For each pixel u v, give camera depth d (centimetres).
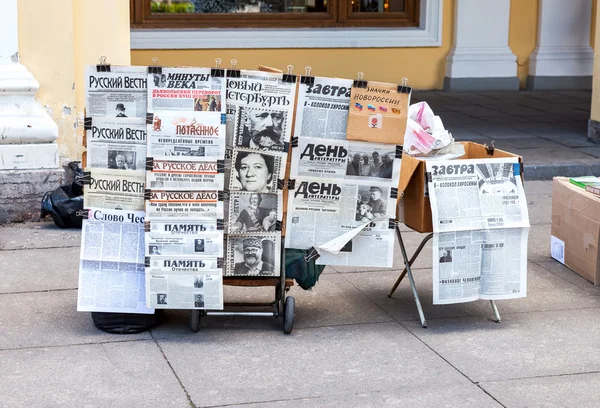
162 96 474
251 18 1391
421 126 536
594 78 1017
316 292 570
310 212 491
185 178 476
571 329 511
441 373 448
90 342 480
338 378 440
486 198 506
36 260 614
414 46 1430
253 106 479
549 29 1448
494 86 1446
